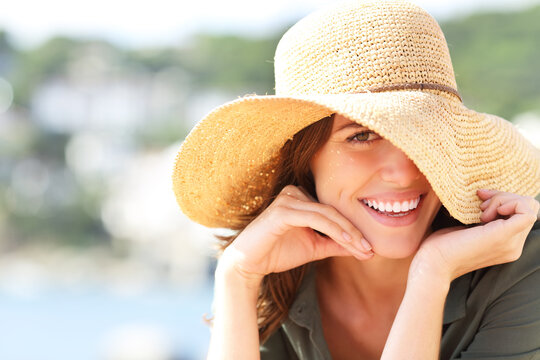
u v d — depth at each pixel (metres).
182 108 93.94
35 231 78.88
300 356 1.99
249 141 1.88
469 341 1.80
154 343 11.69
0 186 81.81
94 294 51.03
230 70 90.75
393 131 1.52
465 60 63.25
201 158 1.89
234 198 2.04
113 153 89.06
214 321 1.90
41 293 52.06
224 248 2.09
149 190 71.25
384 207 1.74
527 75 61.75
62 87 97.00
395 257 1.76
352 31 1.70
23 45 98.19
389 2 1.73
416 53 1.69
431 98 1.64
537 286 1.74
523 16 63.72
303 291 1.98
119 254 71.88
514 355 1.72
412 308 1.66
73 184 82.25
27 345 21.64
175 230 59.50
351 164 1.74
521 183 1.85
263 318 2.02
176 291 52.25
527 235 1.78
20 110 94.25
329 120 1.75
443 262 1.68
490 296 1.77
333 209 1.79
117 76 97.12
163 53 96.44
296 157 1.89
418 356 1.63
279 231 1.84
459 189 1.66
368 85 1.67
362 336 2.03
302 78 1.76
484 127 1.76
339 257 2.00
